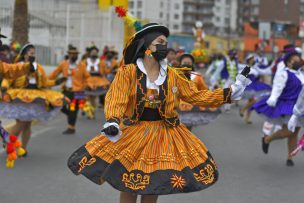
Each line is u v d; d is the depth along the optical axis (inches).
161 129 204.8
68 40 1067.9
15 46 650.2
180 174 191.9
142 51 208.8
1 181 323.9
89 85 661.3
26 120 392.2
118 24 1160.2
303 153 440.8
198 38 1111.0
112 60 778.2
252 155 428.5
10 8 980.6
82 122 615.8
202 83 378.9
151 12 719.1
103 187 315.3
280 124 394.9
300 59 392.8
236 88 209.5
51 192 302.2
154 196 210.8
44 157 398.9
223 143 486.0
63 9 1097.4
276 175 358.0
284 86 387.2
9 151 352.5
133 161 195.9
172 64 418.9
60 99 399.9
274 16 3599.9
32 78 392.2
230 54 735.7
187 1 5221.5
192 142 207.0
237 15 5615.2
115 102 198.8
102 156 199.3
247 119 647.1
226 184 328.2
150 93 204.4
